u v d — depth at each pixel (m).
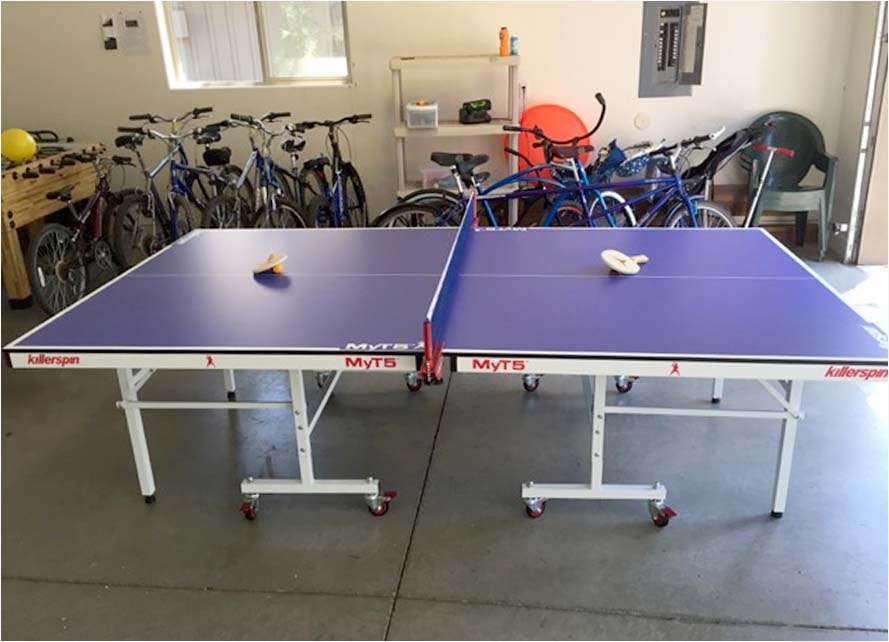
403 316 2.17
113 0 5.00
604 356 1.87
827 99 4.86
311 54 5.16
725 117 4.97
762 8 4.70
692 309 2.17
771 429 2.88
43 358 2.03
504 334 2.02
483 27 4.89
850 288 4.26
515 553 2.26
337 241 3.02
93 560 2.29
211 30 5.16
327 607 2.08
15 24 5.09
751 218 4.55
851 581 2.11
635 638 1.94
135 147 4.60
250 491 2.47
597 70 4.93
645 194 4.23
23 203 4.23
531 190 4.20
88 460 2.82
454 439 2.88
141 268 2.72
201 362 1.99
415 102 5.06
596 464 2.36
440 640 1.96
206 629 2.02
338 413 3.09
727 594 2.08
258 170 4.71
